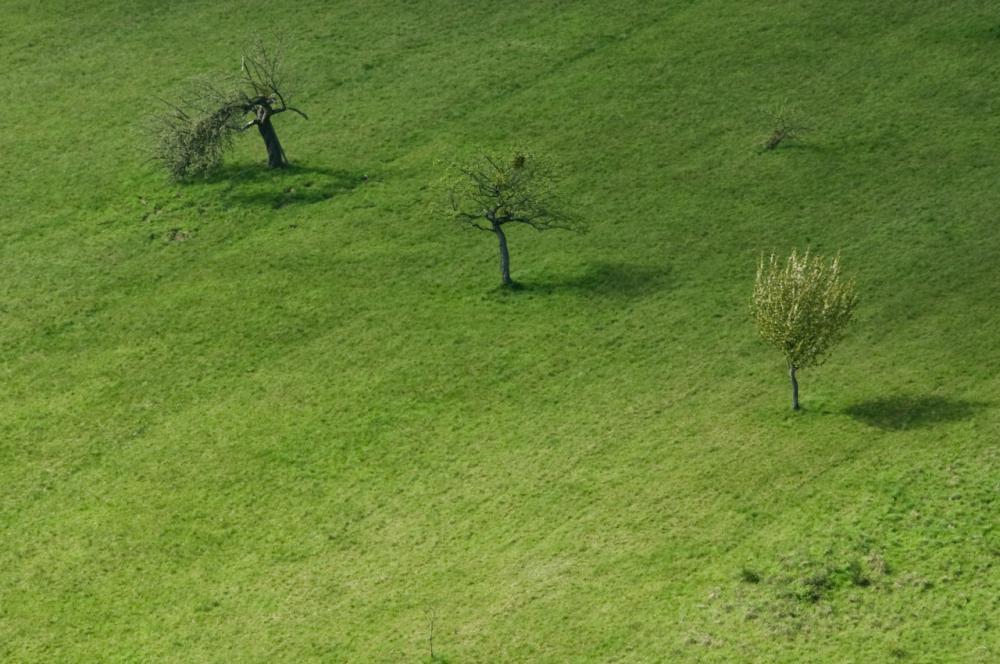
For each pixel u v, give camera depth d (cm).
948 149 9650
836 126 10150
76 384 7725
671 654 5069
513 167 8988
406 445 6888
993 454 6144
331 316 8231
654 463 6488
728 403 6994
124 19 12825
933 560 5441
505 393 7300
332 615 5600
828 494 6022
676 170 9781
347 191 9775
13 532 6419
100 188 10075
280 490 6600
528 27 12119
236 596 5822
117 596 5897
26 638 5641
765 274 8331
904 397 6825
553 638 5256
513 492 6388
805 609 5238
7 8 13100
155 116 10275
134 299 8619
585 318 8000
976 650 4859
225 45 12188
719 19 11925
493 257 8838
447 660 5191
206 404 7425
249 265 8900
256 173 10112
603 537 5938
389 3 12812
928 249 8444
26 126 11088
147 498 6619
